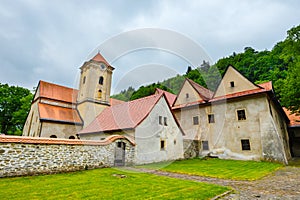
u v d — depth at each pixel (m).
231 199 3.61
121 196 3.57
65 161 6.42
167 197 3.51
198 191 3.96
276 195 3.92
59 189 4.08
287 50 13.14
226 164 9.12
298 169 7.87
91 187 4.27
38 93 19.56
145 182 4.82
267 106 10.84
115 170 6.85
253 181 5.37
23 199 3.38
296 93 11.82
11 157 5.34
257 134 10.83
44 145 6.02
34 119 18.58
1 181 4.79
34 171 5.70
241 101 11.82
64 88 21.23
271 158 10.02
